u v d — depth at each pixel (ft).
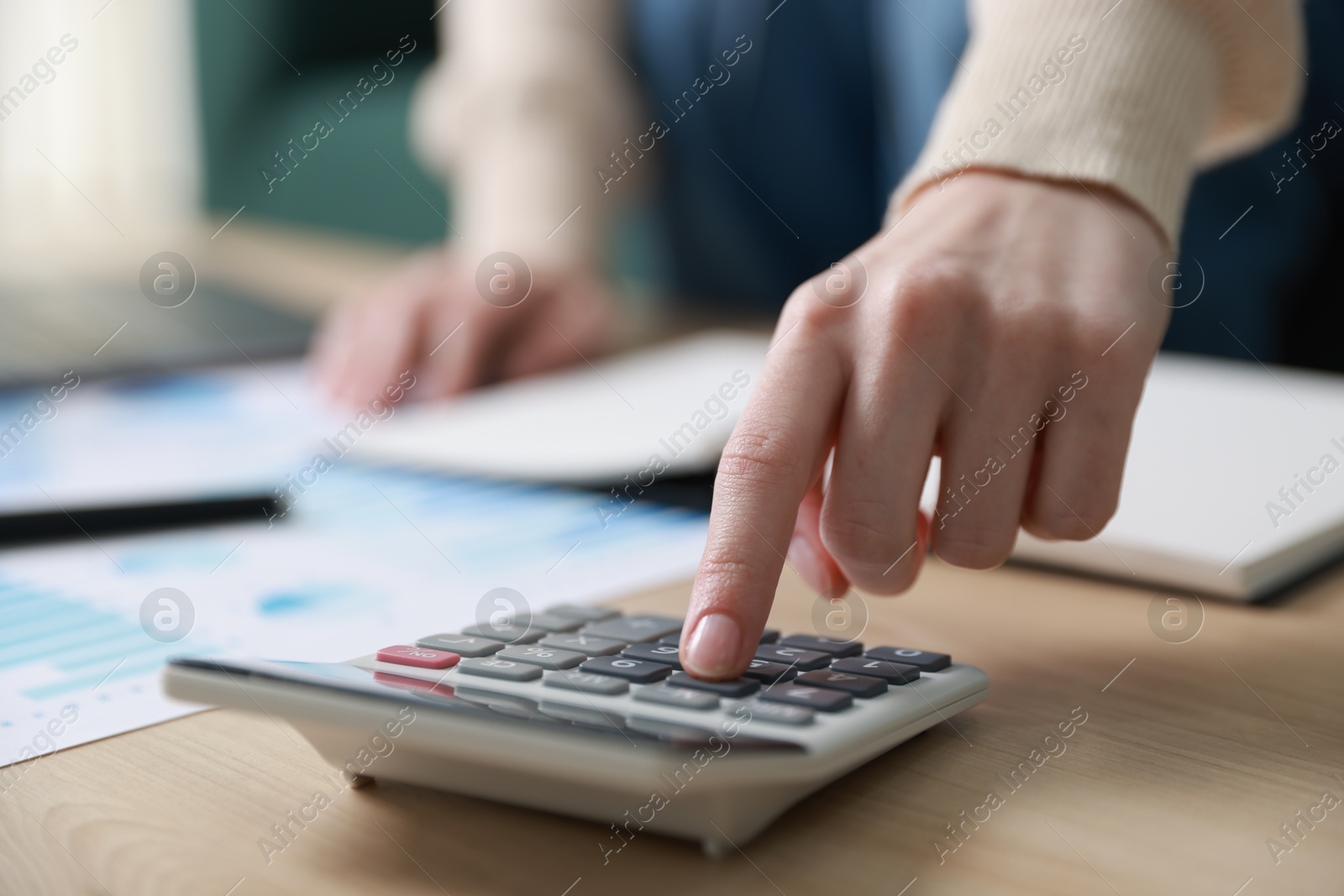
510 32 3.85
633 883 0.75
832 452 1.17
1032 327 1.11
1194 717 1.01
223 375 2.97
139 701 1.06
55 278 3.90
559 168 3.67
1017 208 1.24
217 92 6.89
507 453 2.03
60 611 1.32
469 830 0.83
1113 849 0.78
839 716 0.87
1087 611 1.33
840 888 0.74
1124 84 1.31
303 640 1.22
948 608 1.35
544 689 0.90
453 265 3.04
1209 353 3.30
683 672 0.95
